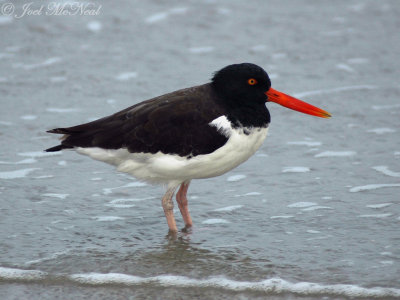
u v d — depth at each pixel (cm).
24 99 1634
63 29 2044
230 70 1069
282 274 965
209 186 1287
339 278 948
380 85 1723
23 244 1054
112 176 1327
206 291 929
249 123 1066
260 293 922
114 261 1010
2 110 1574
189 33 2031
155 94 1666
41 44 1948
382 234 1077
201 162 1062
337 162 1361
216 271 980
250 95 1066
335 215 1152
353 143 1445
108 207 1199
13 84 1711
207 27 2069
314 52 1916
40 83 1723
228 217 1164
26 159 1373
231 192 1259
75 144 1087
